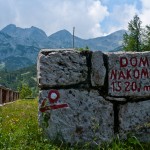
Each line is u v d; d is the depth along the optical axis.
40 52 1.94
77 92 1.92
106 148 1.85
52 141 1.87
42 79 1.91
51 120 1.90
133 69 1.96
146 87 1.95
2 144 1.65
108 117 1.92
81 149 1.84
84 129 1.90
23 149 1.69
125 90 1.94
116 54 1.96
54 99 1.92
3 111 3.57
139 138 1.91
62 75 1.92
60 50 1.93
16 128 2.02
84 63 1.93
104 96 1.93
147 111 1.94
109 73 1.94
